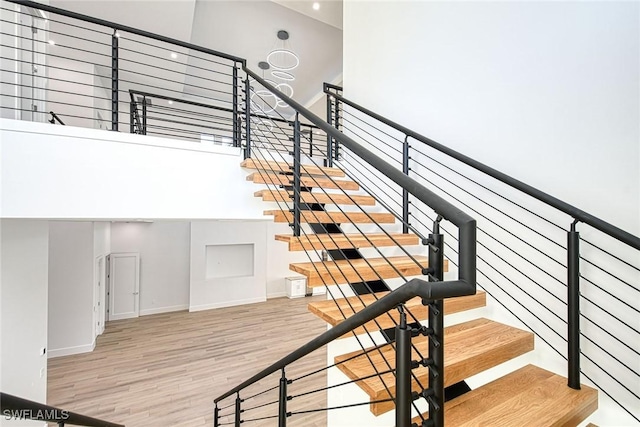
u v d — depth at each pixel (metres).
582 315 1.72
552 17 1.88
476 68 2.31
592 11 1.71
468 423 1.19
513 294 2.06
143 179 2.35
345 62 3.69
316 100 7.43
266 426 3.58
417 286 0.75
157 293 8.09
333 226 2.55
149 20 4.43
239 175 2.71
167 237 8.22
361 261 2.12
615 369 1.60
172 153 2.45
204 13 4.91
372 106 3.29
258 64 6.27
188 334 6.59
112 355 5.54
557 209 1.67
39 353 3.34
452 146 2.48
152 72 6.13
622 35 1.60
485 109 2.25
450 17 2.50
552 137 1.87
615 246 1.61
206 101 7.64
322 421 3.65
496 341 1.63
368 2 3.37
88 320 5.74
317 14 4.49
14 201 1.99
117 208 2.26
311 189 2.82
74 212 2.13
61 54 5.38
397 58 3.00
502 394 1.41
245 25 5.20
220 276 8.91
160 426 3.59
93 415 3.80
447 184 2.50
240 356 5.52
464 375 1.40
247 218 2.73
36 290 3.28
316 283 1.72
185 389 4.41
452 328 1.86
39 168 2.05
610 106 1.64
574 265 1.53
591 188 1.71
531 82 1.98
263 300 9.22
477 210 2.29
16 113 3.47
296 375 4.80
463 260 0.77
